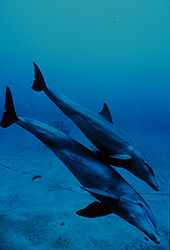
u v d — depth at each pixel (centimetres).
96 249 344
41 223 410
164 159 1126
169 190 674
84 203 535
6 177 699
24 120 132
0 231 360
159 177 807
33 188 616
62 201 540
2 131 2403
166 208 536
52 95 140
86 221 441
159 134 2988
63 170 831
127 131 2934
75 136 1827
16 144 1435
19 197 544
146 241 384
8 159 953
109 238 384
